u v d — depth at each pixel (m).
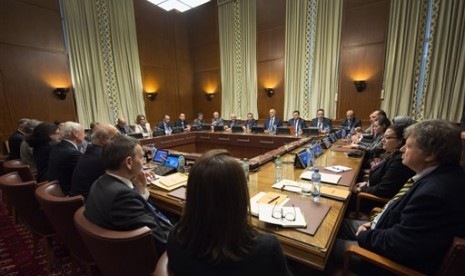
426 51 4.53
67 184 1.85
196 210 0.57
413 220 0.89
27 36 4.53
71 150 1.89
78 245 1.29
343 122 5.17
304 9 5.64
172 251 0.62
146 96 6.83
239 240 0.57
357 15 5.07
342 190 1.45
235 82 7.05
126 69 6.25
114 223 0.97
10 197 1.55
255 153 4.77
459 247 0.77
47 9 4.77
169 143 5.00
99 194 1.05
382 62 4.93
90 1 5.42
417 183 1.00
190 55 7.98
